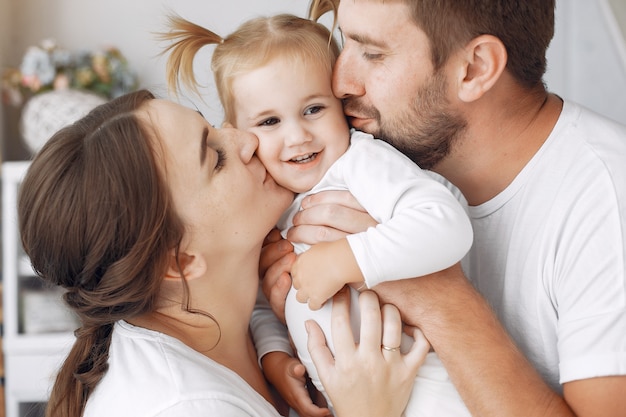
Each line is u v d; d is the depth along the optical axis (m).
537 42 1.37
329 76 1.41
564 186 1.31
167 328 1.27
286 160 1.38
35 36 3.75
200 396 1.12
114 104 1.28
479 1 1.30
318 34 1.44
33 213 1.22
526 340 1.36
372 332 1.25
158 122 1.23
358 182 1.31
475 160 1.41
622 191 1.24
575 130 1.35
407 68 1.36
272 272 1.39
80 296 1.25
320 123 1.39
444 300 1.29
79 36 3.72
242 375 1.34
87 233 1.19
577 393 1.19
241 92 1.40
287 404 1.46
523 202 1.37
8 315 3.18
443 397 1.29
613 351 1.16
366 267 1.20
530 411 1.21
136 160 1.19
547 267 1.30
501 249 1.40
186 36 1.49
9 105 3.73
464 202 1.63
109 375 1.20
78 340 1.30
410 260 1.20
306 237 1.33
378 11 1.34
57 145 1.22
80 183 1.19
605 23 3.29
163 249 1.21
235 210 1.27
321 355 1.27
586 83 3.37
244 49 1.41
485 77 1.34
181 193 1.23
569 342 1.21
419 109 1.38
